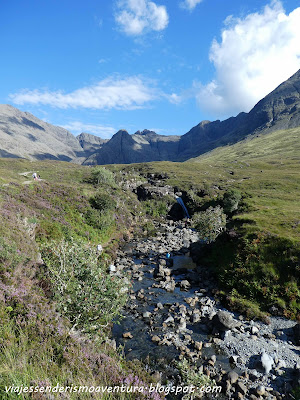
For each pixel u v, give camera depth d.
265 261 25.11
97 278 13.36
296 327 18.31
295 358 15.80
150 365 14.98
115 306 13.76
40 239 25.02
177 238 51.31
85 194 49.09
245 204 57.94
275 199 63.69
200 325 19.70
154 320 20.31
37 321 9.33
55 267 14.20
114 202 50.12
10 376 6.14
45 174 89.62
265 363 14.65
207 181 107.94
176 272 31.14
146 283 28.17
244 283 24.22
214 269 29.67
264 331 18.89
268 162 168.62
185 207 86.38
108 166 161.88
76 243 16.05
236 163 172.50
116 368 8.80
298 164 147.12
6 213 23.34
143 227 58.22
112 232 45.56
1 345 7.38
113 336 17.98
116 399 7.12
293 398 12.56
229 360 15.65
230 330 18.69
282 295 22.02
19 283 12.67
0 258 13.81
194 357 15.78
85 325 12.36
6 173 51.69
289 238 25.61
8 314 9.04
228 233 31.98
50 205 38.12
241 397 12.65
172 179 113.06
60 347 8.50
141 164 168.75
